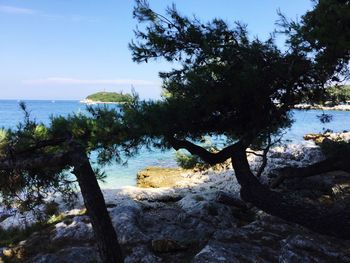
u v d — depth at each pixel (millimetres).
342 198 6781
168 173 11898
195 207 6547
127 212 5945
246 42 4727
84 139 4359
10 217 6664
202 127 5242
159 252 4867
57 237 5383
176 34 4953
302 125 30562
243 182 4867
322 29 4117
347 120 37062
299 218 4434
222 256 4246
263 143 6969
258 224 5660
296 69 4645
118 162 4758
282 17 4520
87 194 3578
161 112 4602
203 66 4805
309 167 6262
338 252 4523
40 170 3840
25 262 4762
